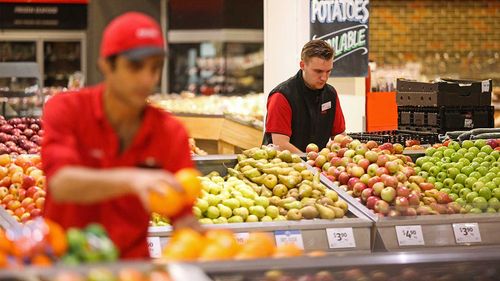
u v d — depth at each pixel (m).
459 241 4.73
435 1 13.52
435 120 7.67
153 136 3.12
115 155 3.09
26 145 7.23
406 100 8.00
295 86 6.38
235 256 2.92
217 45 14.78
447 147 5.89
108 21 14.41
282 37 8.34
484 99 7.75
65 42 14.09
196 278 2.58
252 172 5.25
